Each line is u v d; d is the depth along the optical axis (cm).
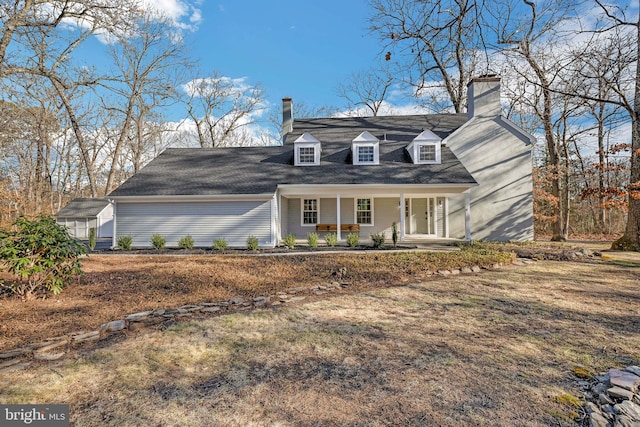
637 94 1205
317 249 1223
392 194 1476
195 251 1234
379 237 1237
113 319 471
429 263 849
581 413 243
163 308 526
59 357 350
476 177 1579
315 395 274
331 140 1719
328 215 1667
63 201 3266
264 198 1354
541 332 414
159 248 1306
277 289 654
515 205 1552
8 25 1299
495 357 343
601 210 2441
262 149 1712
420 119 1848
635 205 1206
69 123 2731
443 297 591
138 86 2423
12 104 2069
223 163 1588
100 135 3055
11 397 273
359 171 1448
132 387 291
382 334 416
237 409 255
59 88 2119
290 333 422
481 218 1569
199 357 353
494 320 463
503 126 1574
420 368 321
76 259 621
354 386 288
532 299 569
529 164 1555
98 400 270
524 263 927
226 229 1365
